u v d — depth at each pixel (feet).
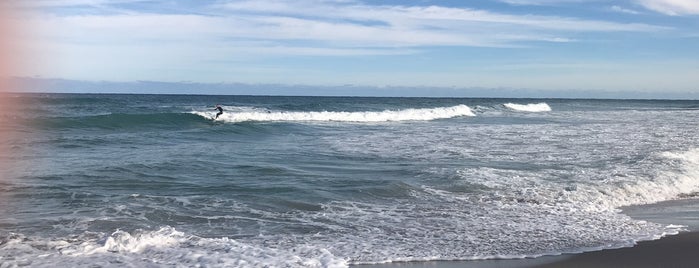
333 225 26.40
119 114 87.92
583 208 31.27
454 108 143.95
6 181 35.01
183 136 70.85
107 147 56.18
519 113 161.58
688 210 31.86
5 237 22.47
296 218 27.58
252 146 59.16
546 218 28.71
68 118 82.17
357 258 21.56
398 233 25.26
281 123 98.12
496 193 34.40
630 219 29.12
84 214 26.96
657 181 38.68
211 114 104.53
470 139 67.92
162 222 26.05
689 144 62.75
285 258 20.63
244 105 176.24
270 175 39.17
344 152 53.42
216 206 29.53
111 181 35.78
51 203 29.22
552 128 89.45
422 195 33.55
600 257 22.43
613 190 35.78
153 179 36.83
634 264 21.66
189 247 21.75
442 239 24.45
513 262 21.61
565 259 22.11
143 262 19.81
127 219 26.18
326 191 33.81
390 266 20.80
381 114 122.52
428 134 76.28
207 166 42.80
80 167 41.16
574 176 40.06
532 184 37.06
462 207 30.78
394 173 40.57
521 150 55.83
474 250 22.97
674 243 24.57
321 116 116.57
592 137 71.56
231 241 22.72
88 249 21.18
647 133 79.05
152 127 86.43
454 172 40.65
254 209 29.14
